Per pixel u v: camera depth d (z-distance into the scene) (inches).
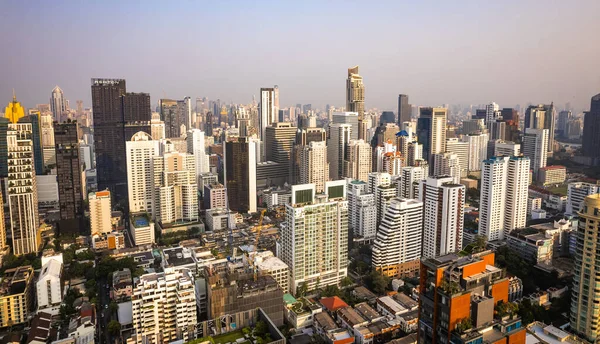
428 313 6722.4
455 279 6550.2
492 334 6358.3
